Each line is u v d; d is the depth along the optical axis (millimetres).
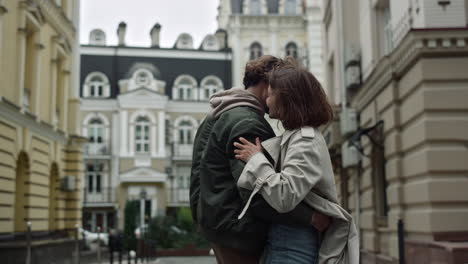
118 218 43500
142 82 44844
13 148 15438
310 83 2705
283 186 2477
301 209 2594
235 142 2631
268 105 2783
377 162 13727
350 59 15344
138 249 25516
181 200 44625
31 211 17047
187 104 45750
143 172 43781
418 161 10125
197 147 3086
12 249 14305
